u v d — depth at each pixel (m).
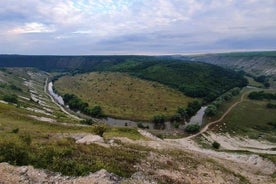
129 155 33.47
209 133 137.38
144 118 166.38
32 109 129.12
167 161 36.41
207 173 36.06
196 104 190.38
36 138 45.47
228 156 69.19
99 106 176.75
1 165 23.80
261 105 198.12
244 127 148.38
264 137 131.75
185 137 129.25
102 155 30.50
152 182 26.05
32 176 22.94
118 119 166.75
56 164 24.81
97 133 57.50
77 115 168.62
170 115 170.12
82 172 24.31
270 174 47.69
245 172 44.88
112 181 23.75
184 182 29.12
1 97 137.62
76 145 33.34
